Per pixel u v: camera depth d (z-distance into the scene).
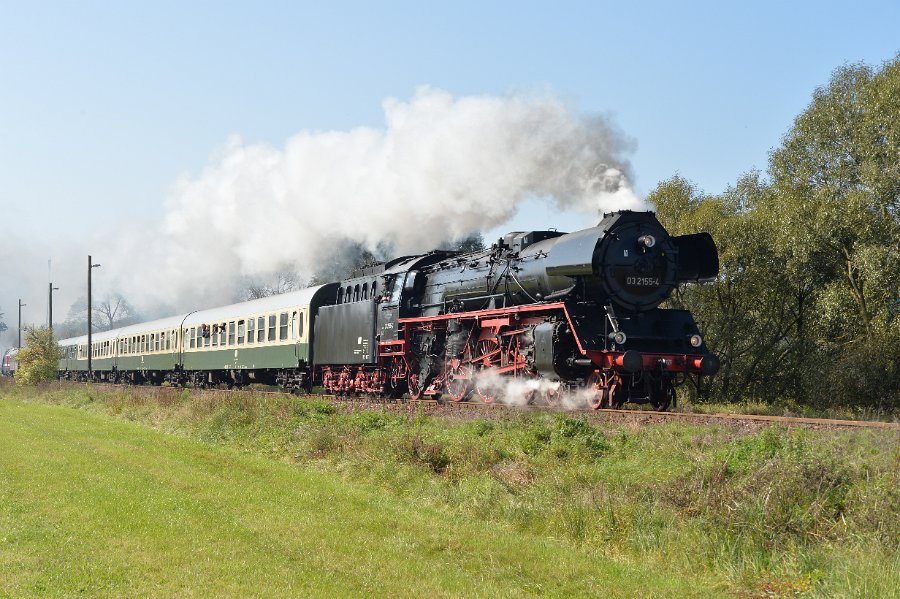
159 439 19.64
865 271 23.44
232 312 39.06
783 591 7.90
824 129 27.20
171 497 11.86
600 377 19.22
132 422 25.23
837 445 11.70
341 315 29.91
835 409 23.73
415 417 19.12
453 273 25.47
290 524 10.24
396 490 12.94
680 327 20.09
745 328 28.19
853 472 10.30
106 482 13.14
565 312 19.59
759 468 10.52
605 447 14.02
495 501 11.52
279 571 8.22
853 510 9.48
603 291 19.55
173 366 44.97
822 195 25.31
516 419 16.78
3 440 19.41
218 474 14.11
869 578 7.68
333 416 20.05
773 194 29.25
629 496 10.80
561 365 19.72
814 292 27.08
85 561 8.53
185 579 7.93
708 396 27.77
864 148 25.39
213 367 40.31
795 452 11.00
